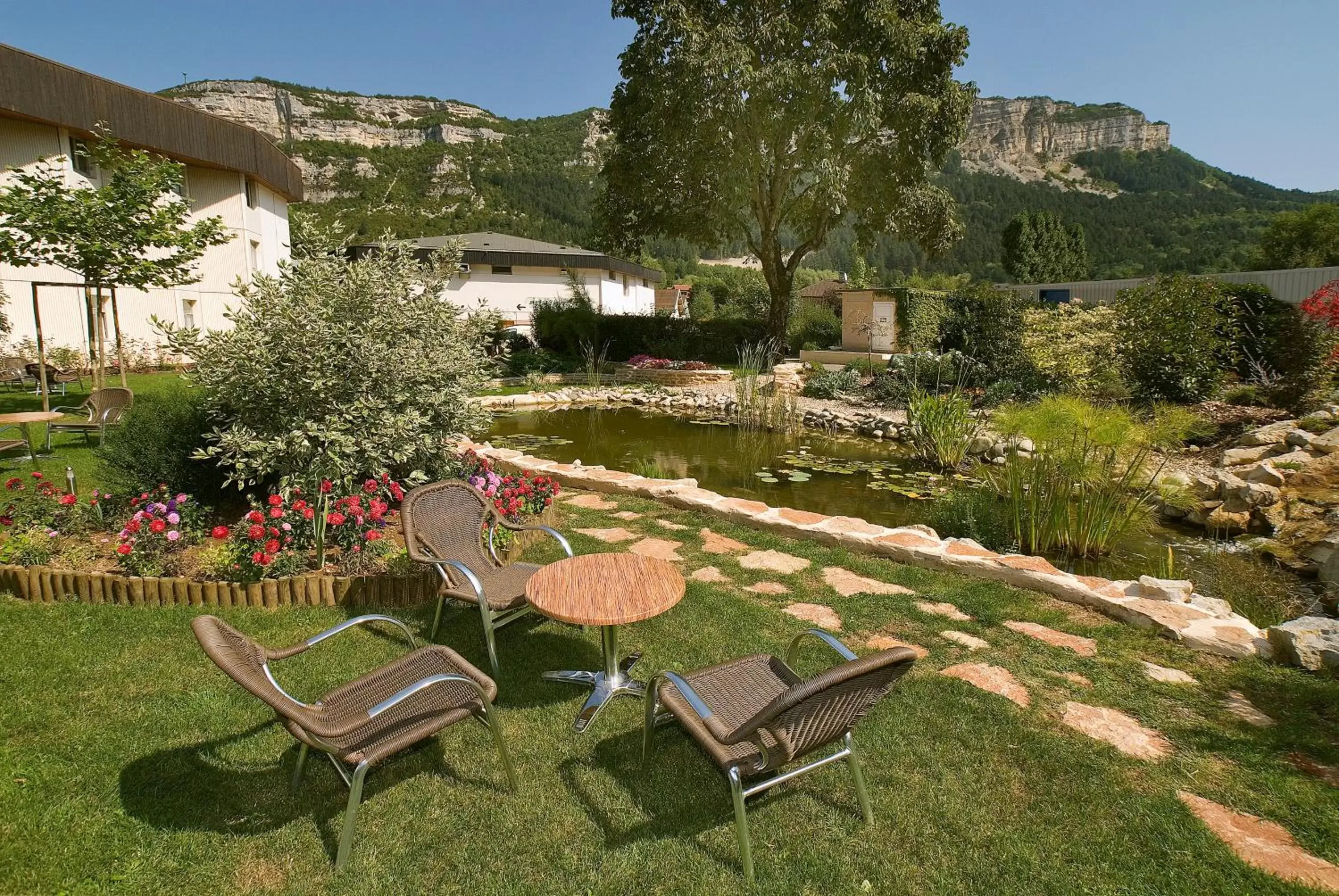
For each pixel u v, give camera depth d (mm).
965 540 5008
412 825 2287
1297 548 5301
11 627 3434
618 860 2156
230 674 1890
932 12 18922
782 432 11477
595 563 3381
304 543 4141
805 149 18266
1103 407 7824
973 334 13531
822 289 42438
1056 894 2020
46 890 1978
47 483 4496
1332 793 2418
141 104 15555
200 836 2213
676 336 21875
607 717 2922
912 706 2953
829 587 4238
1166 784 2473
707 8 18188
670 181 19625
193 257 8961
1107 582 4137
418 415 4785
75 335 14953
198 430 5055
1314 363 9070
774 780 2225
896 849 2205
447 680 2260
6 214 7961
